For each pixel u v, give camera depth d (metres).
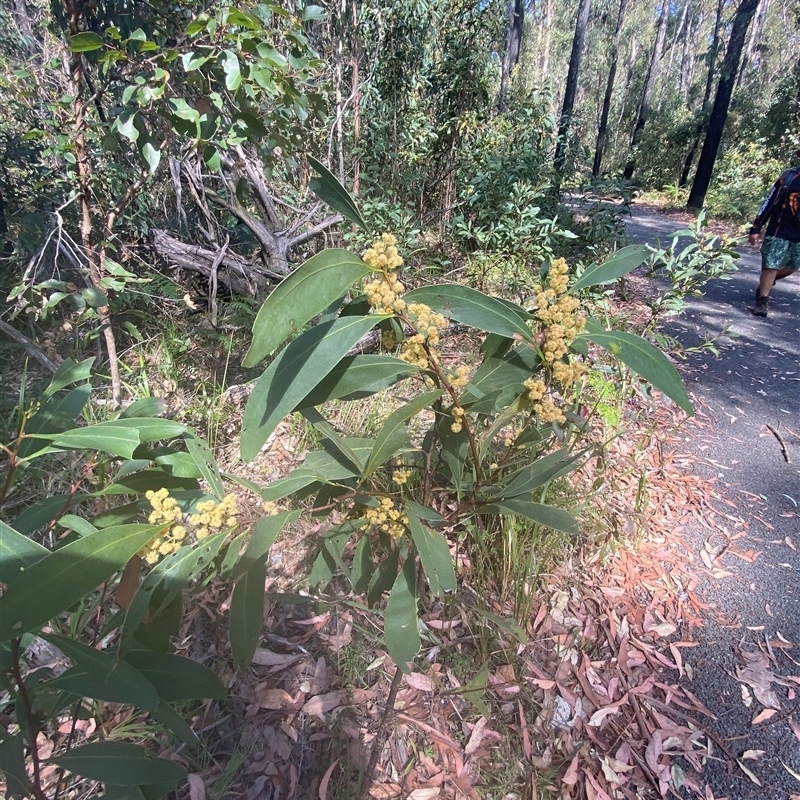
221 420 2.74
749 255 8.41
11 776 0.92
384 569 1.36
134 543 0.82
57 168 3.23
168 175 3.57
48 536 1.98
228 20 1.75
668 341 3.69
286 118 2.46
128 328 2.82
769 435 3.28
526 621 1.94
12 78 3.10
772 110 14.72
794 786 1.58
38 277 3.32
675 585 2.22
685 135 17.61
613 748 1.65
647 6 31.45
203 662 1.78
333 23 4.70
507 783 1.54
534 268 5.10
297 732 1.62
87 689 0.86
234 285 3.95
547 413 1.23
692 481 2.83
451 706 1.71
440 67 6.00
